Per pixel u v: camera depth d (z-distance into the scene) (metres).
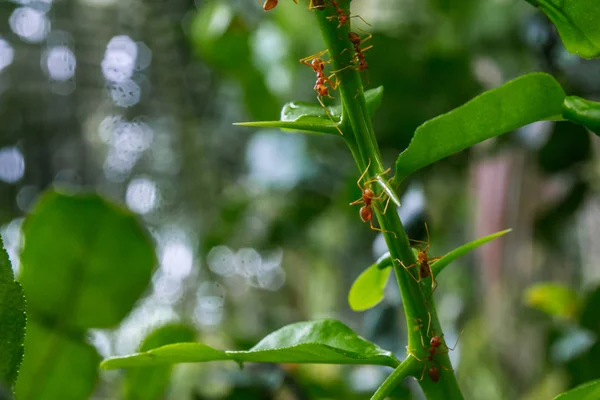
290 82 0.82
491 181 0.73
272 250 0.96
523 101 0.30
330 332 0.31
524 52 0.72
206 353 0.31
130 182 1.04
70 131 0.95
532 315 0.76
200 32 0.79
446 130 0.30
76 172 0.97
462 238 0.95
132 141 1.02
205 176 1.07
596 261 0.78
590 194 0.69
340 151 0.80
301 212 0.83
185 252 1.08
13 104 0.91
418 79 0.65
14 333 0.29
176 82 1.00
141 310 0.86
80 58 0.93
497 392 0.83
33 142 0.93
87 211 0.37
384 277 0.34
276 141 0.83
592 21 0.31
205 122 1.05
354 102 0.31
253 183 0.89
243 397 0.49
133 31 0.96
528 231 0.72
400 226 0.31
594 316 0.47
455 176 0.78
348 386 0.52
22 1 0.85
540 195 0.69
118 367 0.32
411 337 0.31
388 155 0.69
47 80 0.92
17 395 0.37
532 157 0.69
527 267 0.75
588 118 0.30
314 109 0.32
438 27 0.75
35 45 0.90
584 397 0.30
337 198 0.80
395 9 0.76
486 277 0.79
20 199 0.93
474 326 0.88
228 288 1.17
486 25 0.74
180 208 1.07
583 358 0.48
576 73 0.58
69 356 0.38
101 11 0.93
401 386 0.41
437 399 0.31
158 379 0.40
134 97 1.00
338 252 0.98
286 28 0.81
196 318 1.08
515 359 0.79
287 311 1.18
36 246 0.37
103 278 0.37
